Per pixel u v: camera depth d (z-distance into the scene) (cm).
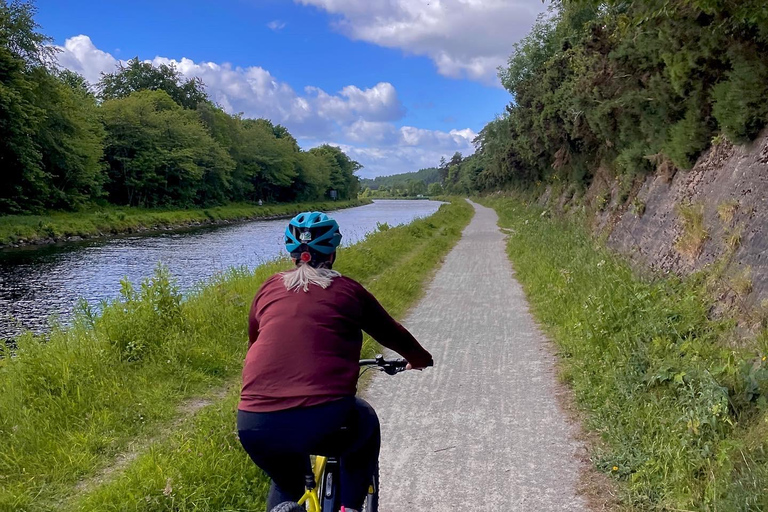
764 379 429
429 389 617
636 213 1183
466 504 394
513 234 2191
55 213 3925
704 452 385
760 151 725
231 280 1259
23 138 3519
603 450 453
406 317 968
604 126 1502
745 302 586
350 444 265
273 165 8525
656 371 506
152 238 3484
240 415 247
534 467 439
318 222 275
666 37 948
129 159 5334
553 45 3525
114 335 705
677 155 1009
